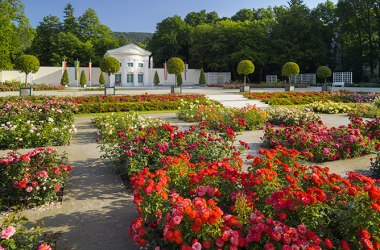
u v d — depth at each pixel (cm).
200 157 589
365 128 877
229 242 285
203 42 4859
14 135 827
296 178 403
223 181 394
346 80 3756
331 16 4497
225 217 299
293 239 276
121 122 953
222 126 1031
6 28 3366
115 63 2675
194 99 1747
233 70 4838
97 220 438
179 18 5506
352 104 1683
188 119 1254
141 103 1577
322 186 371
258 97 2052
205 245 276
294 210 310
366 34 4131
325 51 4203
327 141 724
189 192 401
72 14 5497
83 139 942
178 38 5425
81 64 4981
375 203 294
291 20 4334
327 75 3128
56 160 544
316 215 302
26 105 1102
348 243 295
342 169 659
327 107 1558
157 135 692
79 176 611
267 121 1194
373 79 3775
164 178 377
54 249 365
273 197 321
